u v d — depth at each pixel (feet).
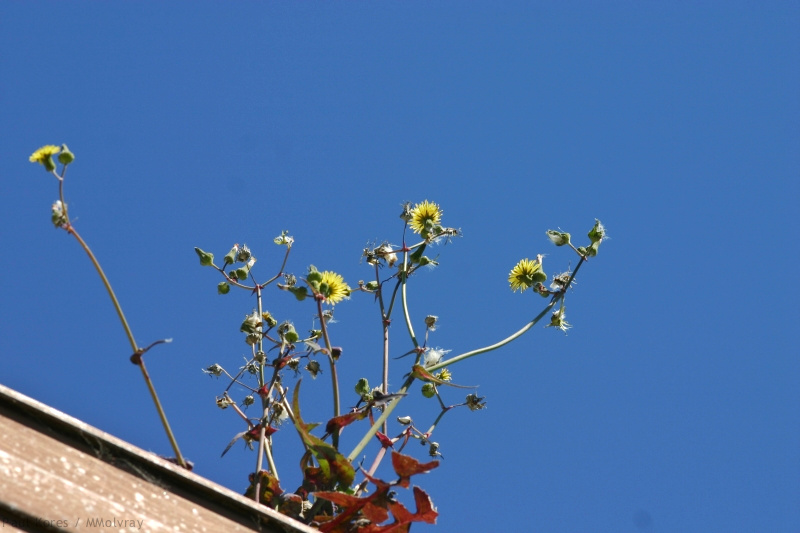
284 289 5.00
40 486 3.97
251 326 4.98
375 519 4.35
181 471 4.09
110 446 4.06
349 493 4.55
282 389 4.91
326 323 5.02
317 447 4.55
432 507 4.35
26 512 3.92
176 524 4.06
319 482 4.58
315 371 4.92
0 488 3.92
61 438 4.04
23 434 4.01
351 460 4.67
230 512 4.13
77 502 3.99
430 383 5.05
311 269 4.94
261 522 4.14
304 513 4.57
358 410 4.79
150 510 4.04
